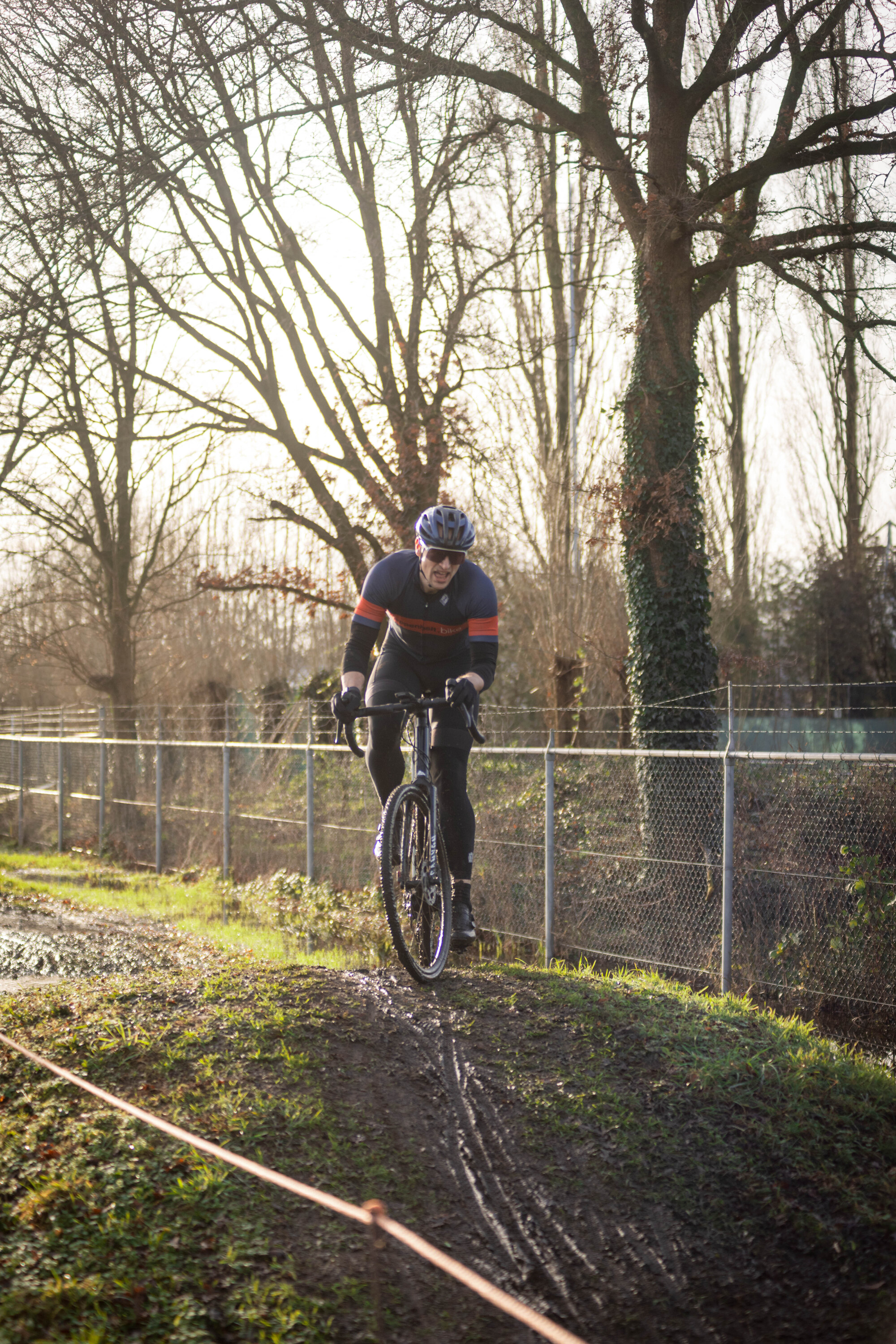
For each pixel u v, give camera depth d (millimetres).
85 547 22891
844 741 14508
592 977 5707
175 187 12562
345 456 15820
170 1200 3008
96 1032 4246
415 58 10906
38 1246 2771
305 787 11859
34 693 35219
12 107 12148
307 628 33188
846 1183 3752
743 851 7332
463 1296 2963
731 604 22516
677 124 10977
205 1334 2490
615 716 16484
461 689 4738
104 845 15648
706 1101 4148
